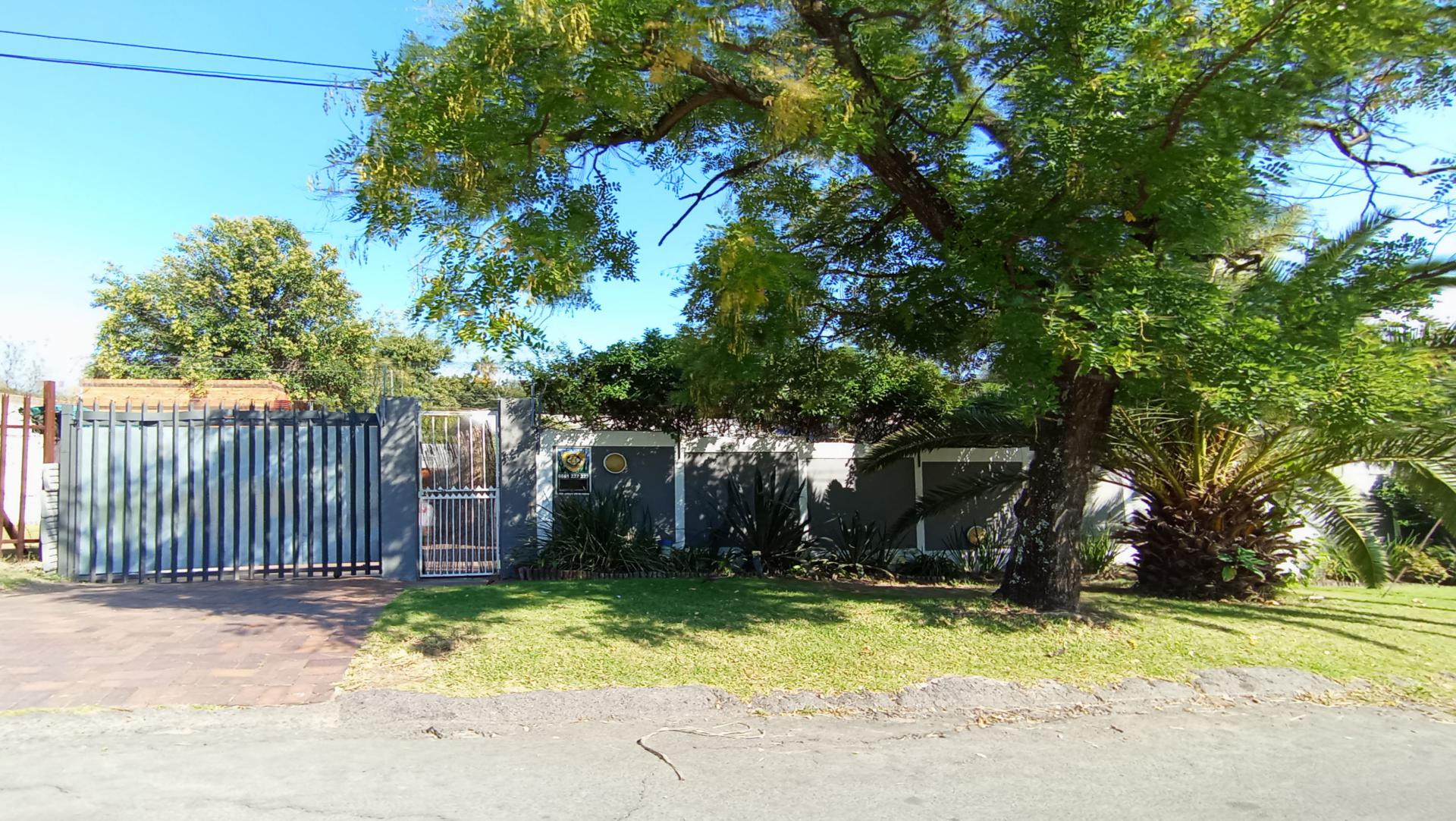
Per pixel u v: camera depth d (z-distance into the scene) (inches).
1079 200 299.1
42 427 430.3
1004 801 186.5
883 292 413.7
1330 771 209.9
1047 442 351.6
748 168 404.8
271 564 418.3
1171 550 425.1
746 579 434.3
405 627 298.5
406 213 313.7
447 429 446.9
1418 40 282.8
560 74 307.0
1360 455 393.4
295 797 177.3
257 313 1041.5
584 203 356.5
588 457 480.4
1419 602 439.8
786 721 239.5
